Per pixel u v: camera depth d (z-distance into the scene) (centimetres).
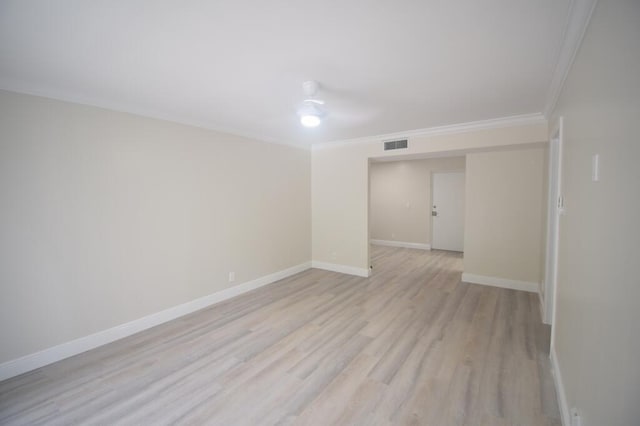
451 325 311
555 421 179
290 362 246
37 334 244
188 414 189
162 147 326
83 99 266
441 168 711
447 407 192
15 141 232
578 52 171
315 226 558
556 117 267
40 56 192
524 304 364
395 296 402
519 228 413
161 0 134
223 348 271
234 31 163
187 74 221
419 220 746
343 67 209
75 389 215
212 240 381
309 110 275
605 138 122
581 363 149
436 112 323
